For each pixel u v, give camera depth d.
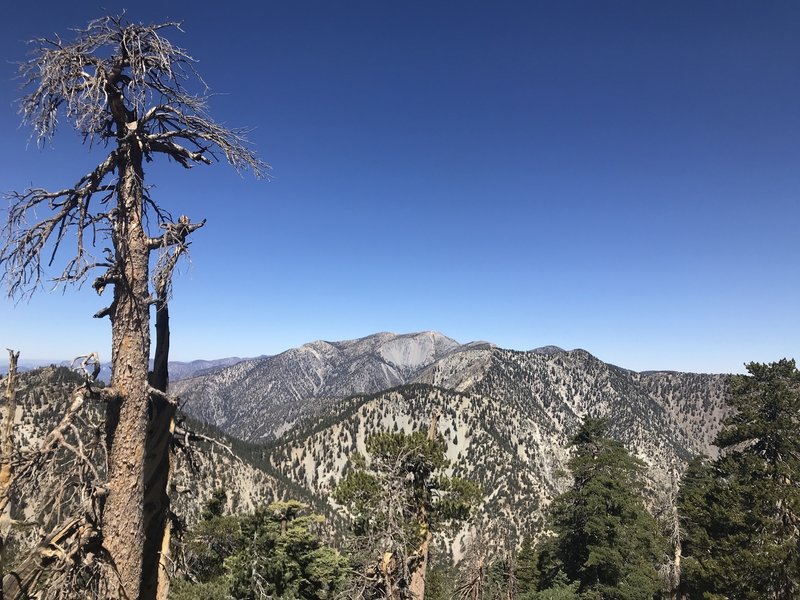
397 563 19.98
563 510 34.31
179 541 10.59
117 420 8.27
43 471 7.16
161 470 9.98
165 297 8.88
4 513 6.90
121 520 8.02
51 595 7.36
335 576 26.34
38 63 7.77
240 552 24.67
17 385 7.28
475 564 33.00
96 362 7.86
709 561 26.80
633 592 30.66
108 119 8.77
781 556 23.44
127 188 8.62
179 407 10.40
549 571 38.41
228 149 9.53
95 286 8.41
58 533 7.66
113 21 8.14
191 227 9.79
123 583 7.94
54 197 7.79
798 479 25.22
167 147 9.48
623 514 32.44
